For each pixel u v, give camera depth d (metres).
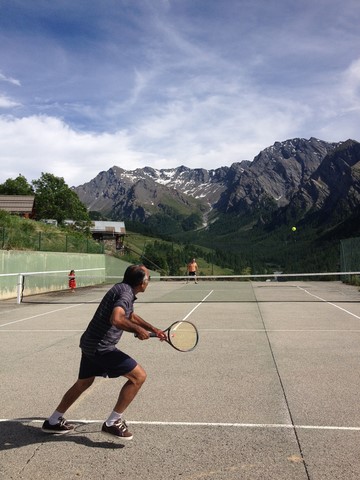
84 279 36.69
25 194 91.38
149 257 100.00
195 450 4.65
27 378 7.63
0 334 12.42
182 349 5.23
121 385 7.16
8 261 25.12
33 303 22.02
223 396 6.50
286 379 7.38
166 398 6.43
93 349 4.89
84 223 86.44
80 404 6.18
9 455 4.57
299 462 4.34
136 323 5.17
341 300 21.09
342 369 8.02
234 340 10.97
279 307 18.34
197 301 21.38
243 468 4.24
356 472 4.12
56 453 4.61
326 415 5.65
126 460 4.43
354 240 33.91
